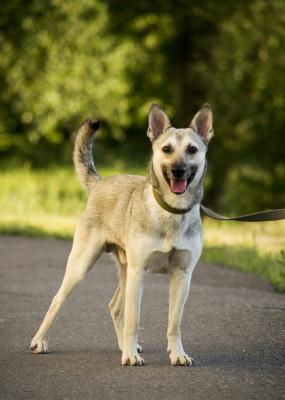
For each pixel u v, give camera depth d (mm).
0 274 11734
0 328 8406
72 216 20625
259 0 22703
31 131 32656
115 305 7879
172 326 7234
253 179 27344
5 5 24125
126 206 7625
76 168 8391
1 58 25578
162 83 29109
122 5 24938
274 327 8688
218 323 8828
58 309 7629
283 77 23734
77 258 7793
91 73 28172
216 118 23750
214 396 6188
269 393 6281
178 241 7207
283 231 20719
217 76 23172
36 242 15398
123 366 7047
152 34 26641
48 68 26859
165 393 6246
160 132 7664
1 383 6449
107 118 30672
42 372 6797
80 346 7777
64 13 24469
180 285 7320
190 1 23312
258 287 11641
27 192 23875
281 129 25516
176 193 7094
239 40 22797
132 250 7273
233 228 20750
